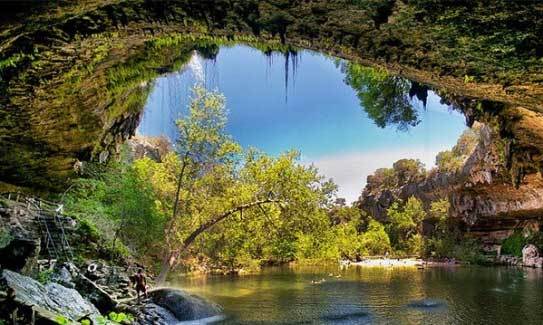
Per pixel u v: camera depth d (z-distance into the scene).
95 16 5.99
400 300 21.02
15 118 9.21
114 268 19.28
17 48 6.55
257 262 34.72
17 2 4.79
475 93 8.27
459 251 46.03
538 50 5.83
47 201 19.61
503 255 43.19
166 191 29.19
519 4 4.78
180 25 6.30
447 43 6.02
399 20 5.48
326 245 30.00
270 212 29.03
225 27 6.28
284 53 8.73
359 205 69.31
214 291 23.91
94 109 9.71
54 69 7.48
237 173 30.25
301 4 5.39
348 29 5.98
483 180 35.69
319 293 23.28
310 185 29.22
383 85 15.80
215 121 26.97
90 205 21.64
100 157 13.30
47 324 7.79
